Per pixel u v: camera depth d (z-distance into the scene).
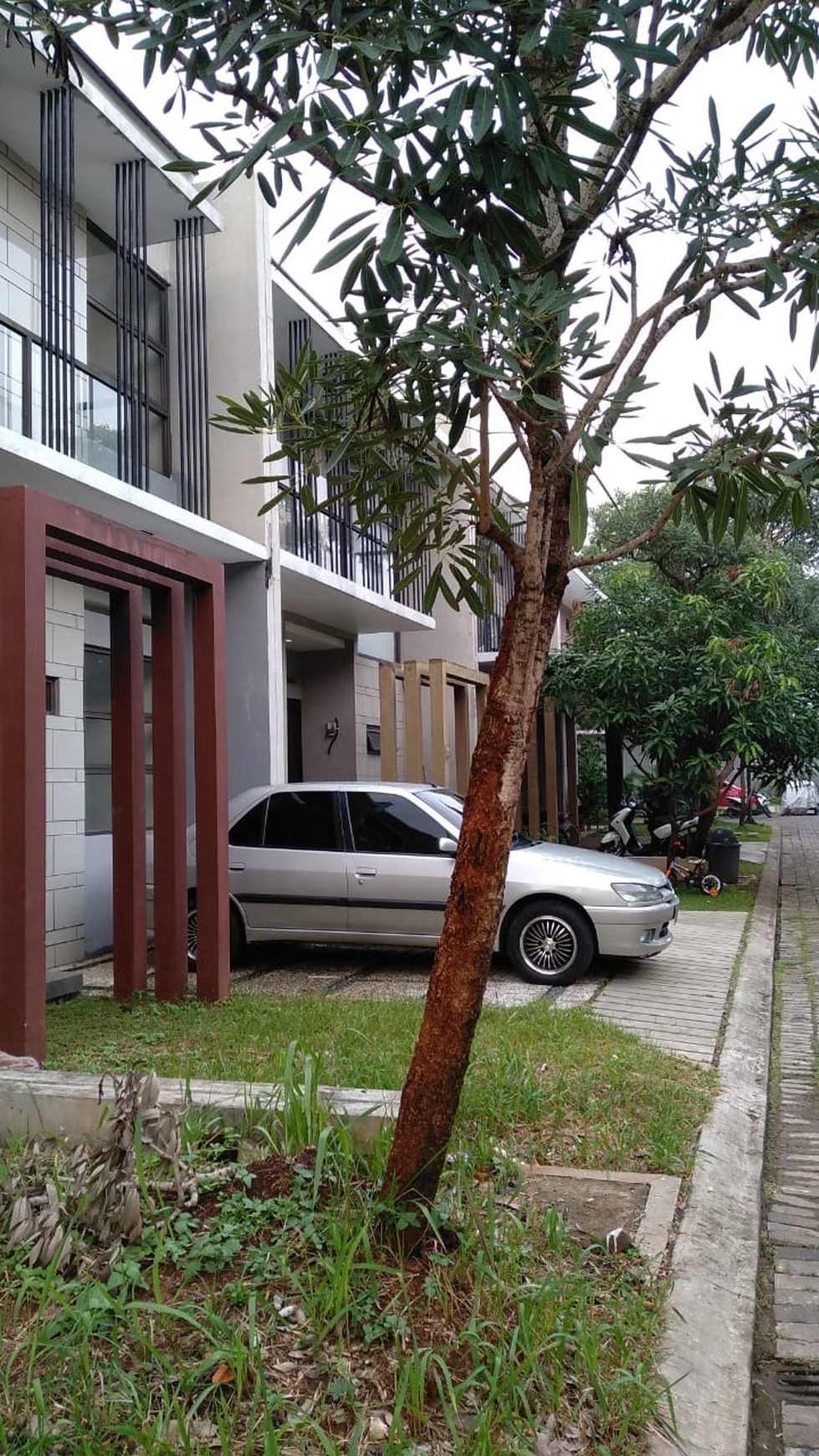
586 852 9.20
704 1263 3.70
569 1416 2.65
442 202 3.04
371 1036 6.08
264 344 11.09
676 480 3.08
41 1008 5.55
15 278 8.77
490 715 3.10
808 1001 8.71
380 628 15.41
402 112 2.68
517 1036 6.25
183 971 7.52
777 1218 4.49
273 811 9.17
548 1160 4.41
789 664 14.79
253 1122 3.91
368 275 2.90
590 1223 3.79
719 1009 7.77
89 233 10.15
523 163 2.93
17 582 5.58
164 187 9.69
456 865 3.16
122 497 8.52
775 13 3.68
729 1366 3.16
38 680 5.65
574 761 22.55
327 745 15.93
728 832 16.61
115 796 7.69
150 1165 3.57
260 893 9.02
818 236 3.04
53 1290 2.79
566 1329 2.89
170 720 7.52
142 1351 2.71
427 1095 3.18
